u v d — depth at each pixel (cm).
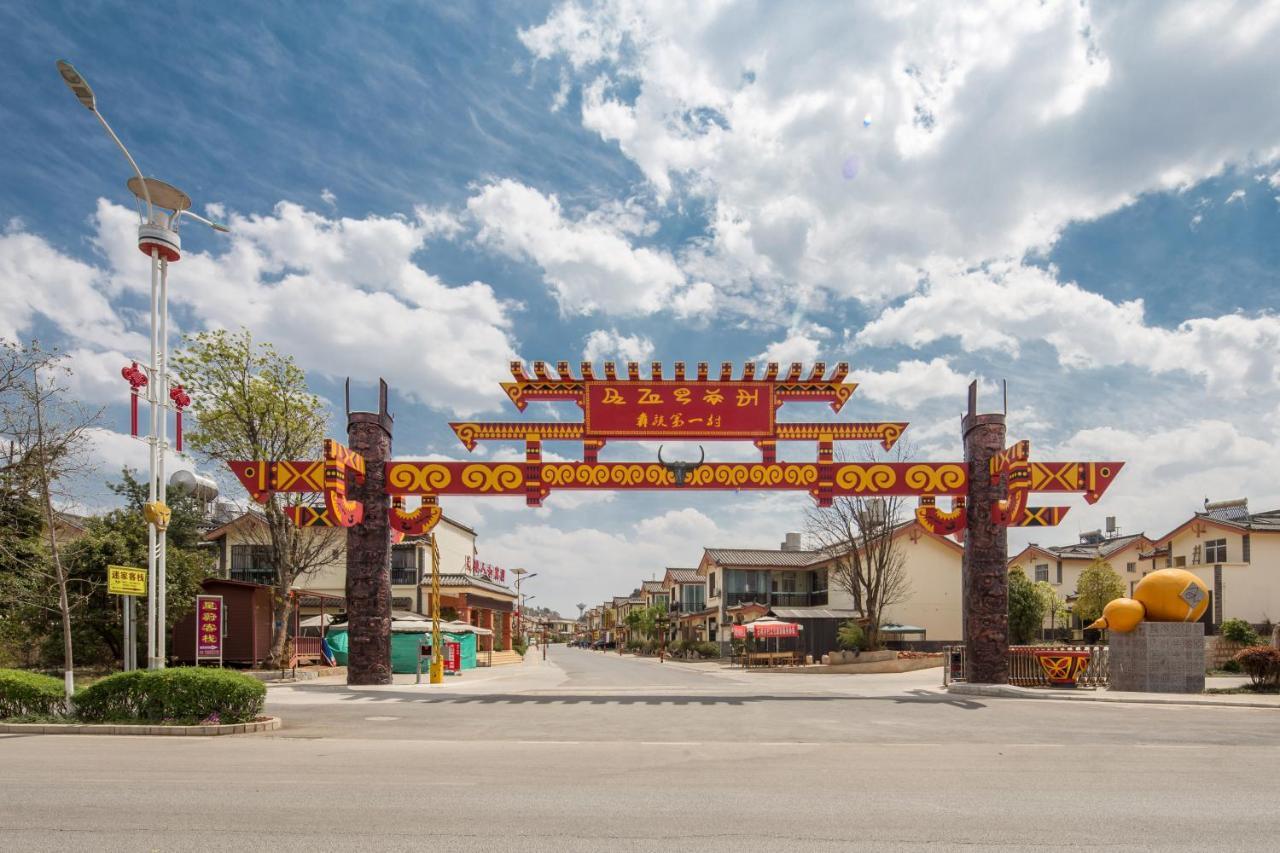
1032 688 2109
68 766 940
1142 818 695
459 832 634
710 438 2142
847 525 3709
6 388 1583
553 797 770
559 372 2159
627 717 1573
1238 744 1199
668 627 7262
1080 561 5159
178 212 1736
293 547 2931
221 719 1320
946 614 4312
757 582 5481
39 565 2070
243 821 665
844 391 2147
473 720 1508
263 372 2861
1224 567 3738
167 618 2550
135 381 1656
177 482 2819
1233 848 602
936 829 653
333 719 1506
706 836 627
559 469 2167
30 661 2584
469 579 4578
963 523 2214
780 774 912
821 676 3234
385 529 2217
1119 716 1573
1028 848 600
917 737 1278
